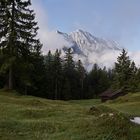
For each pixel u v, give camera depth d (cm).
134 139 1564
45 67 9688
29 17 5131
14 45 5053
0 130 1747
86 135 1623
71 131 1733
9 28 5038
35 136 1695
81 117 2328
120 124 1691
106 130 1645
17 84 6981
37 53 7738
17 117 2355
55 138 1647
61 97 10244
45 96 9375
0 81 6975
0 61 5131
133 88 8625
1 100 3356
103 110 2719
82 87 11938
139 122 1877
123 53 9288
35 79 8206
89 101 8444
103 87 12912
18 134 1723
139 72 8950
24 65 5156
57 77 9894
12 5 5072
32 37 5241
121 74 9056
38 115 2425
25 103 3381
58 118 2284
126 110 4188
